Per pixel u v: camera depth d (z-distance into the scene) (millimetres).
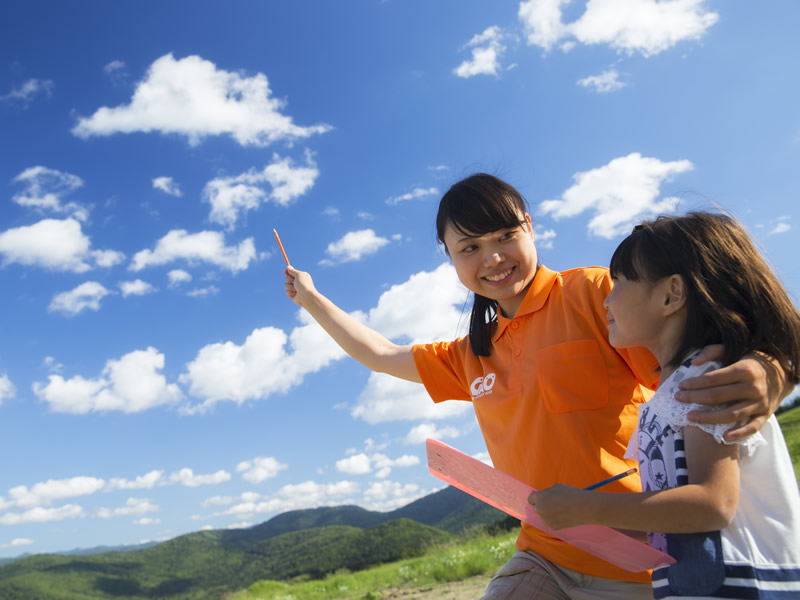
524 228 2156
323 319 2816
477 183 2111
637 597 1749
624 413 1877
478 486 1746
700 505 1209
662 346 1509
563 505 1345
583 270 2041
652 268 1460
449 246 2203
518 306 2174
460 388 2463
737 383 1256
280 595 12539
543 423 1916
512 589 1909
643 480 1477
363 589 10703
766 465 1307
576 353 1899
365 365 2719
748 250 1434
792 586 1201
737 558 1228
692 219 1483
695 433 1278
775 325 1350
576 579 1821
